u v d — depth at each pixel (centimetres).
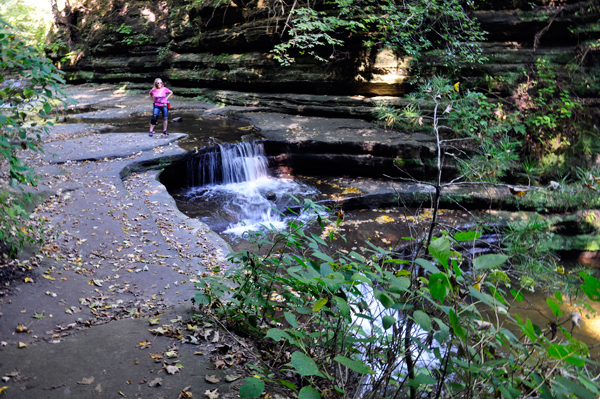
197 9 1900
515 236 715
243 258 410
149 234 714
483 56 1323
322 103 1527
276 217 1002
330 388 290
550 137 1209
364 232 925
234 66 1802
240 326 424
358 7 1378
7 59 415
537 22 1291
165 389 342
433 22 1345
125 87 2273
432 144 1163
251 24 1694
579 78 1255
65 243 650
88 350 396
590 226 1036
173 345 403
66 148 1120
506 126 1199
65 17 2514
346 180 1197
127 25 2280
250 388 225
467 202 1067
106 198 849
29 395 336
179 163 1115
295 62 1617
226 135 1295
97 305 496
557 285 646
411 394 253
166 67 2186
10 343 409
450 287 195
